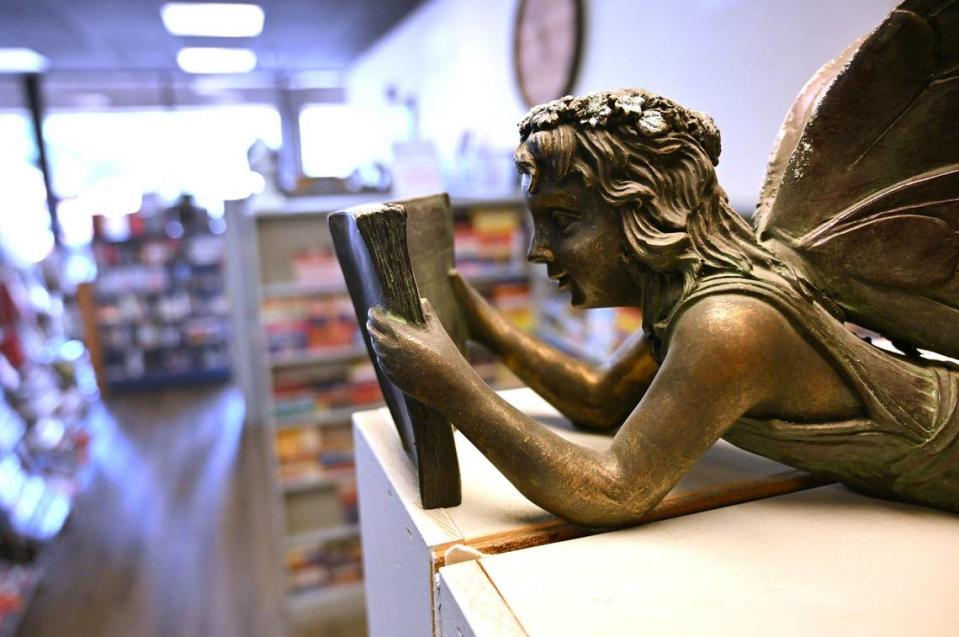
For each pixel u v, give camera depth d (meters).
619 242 0.68
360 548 2.20
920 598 0.56
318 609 2.13
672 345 0.65
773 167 0.78
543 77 2.68
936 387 0.66
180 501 2.92
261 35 4.59
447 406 0.63
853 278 0.69
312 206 2.42
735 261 0.66
